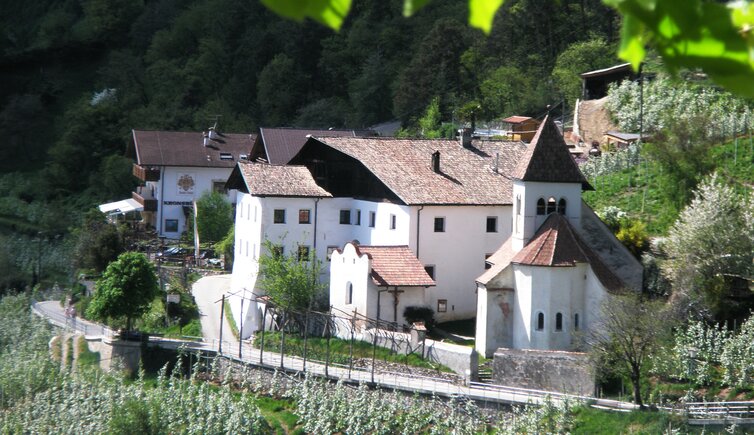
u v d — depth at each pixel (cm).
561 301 5234
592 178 7706
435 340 5694
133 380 6022
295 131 8844
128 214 10450
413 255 5969
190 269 8212
